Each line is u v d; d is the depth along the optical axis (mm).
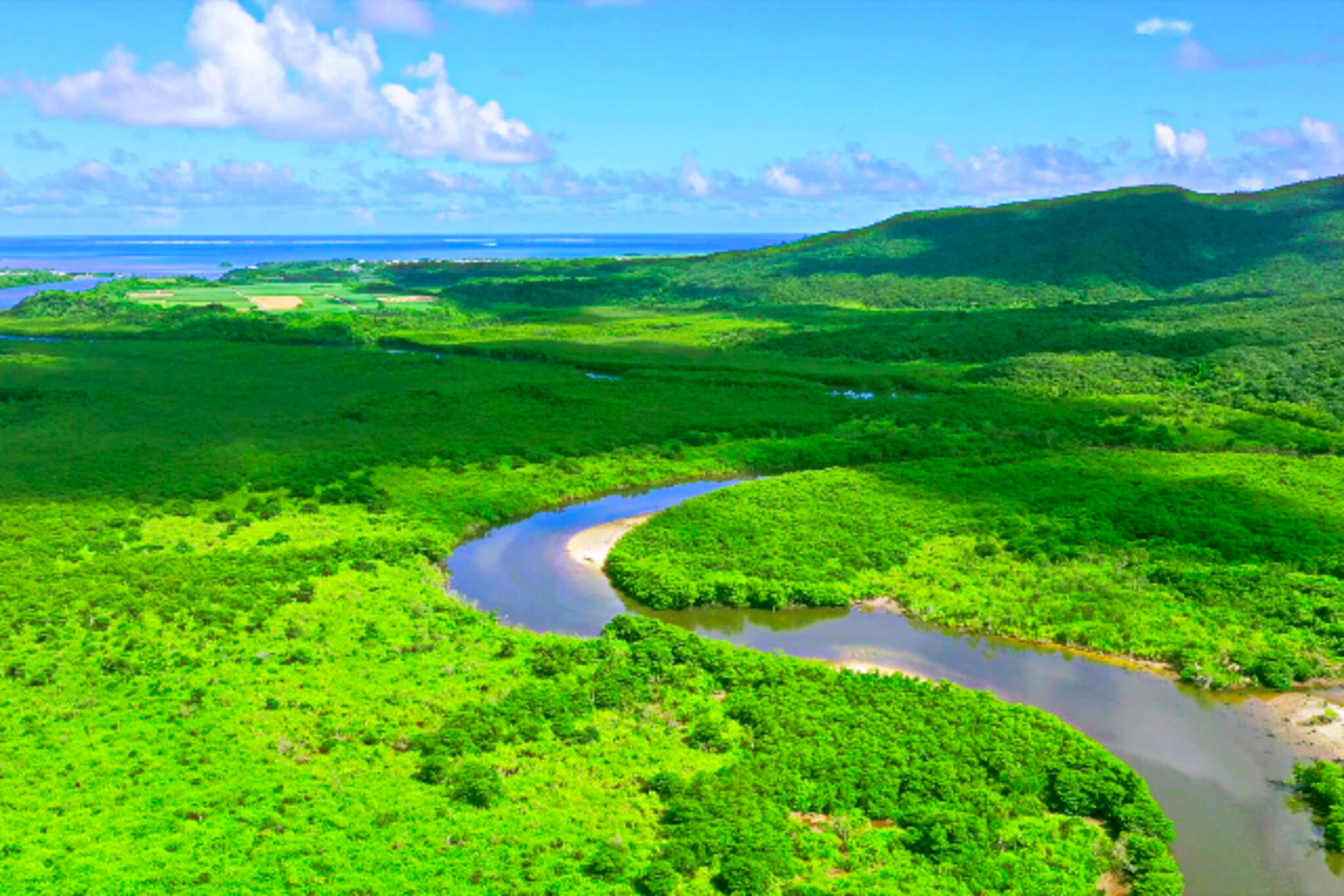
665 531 89312
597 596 79312
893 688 60938
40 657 64188
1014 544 85125
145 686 60562
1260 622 69750
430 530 92312
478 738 54594
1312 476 102375
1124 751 55938
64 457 114250
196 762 52062
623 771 52438
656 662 64438
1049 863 45750
